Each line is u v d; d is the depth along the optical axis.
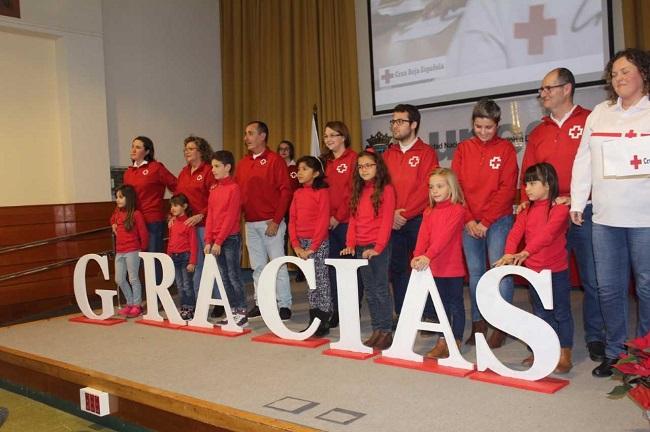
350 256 3.86
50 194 5.59
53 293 5.17
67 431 2.88
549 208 2.76
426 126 5.91
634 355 1.89
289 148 5.77
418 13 5.84
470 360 2.96
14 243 4.92
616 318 2.58
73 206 5.29
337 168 3.83
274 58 6.78
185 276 4.24
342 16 6.36
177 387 2.71
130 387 2.75
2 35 5.25
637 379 1.89
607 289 2.57
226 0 7.09
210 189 4.04
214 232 3.90
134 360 3.21
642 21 4.66
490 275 2.58
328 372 2.84
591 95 4.96
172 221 4.26
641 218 2.42
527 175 2.78
